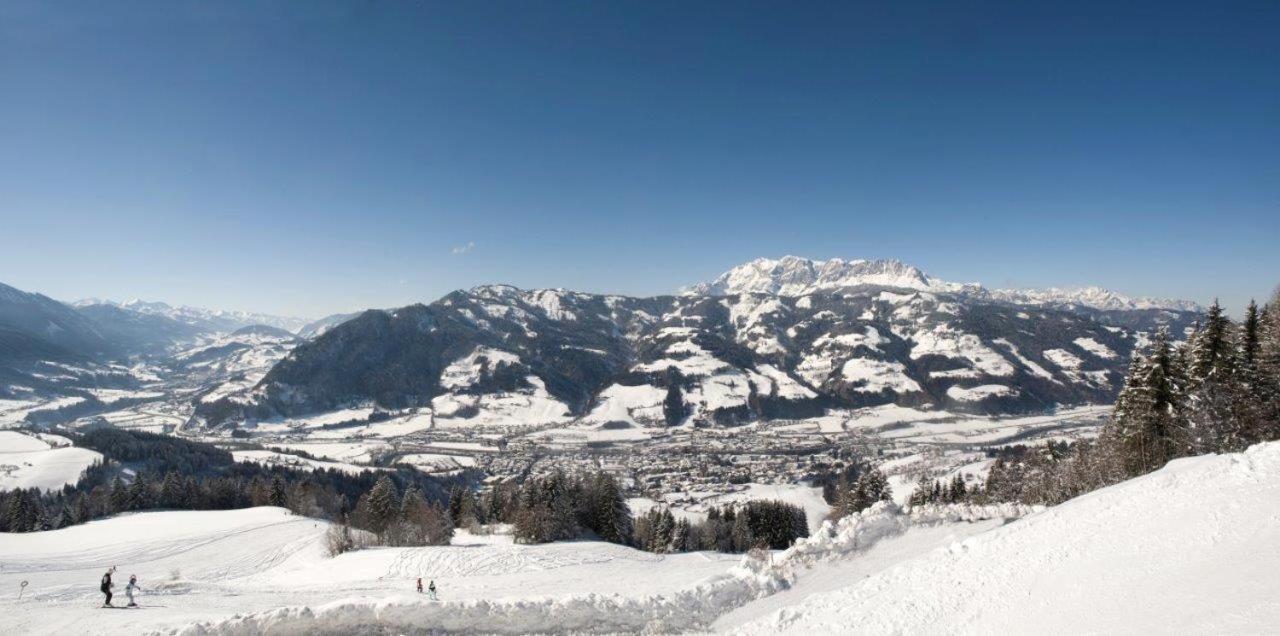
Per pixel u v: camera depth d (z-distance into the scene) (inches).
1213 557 668.1
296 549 3442.4
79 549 3516.2
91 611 1280.8
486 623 989.8
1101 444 2881.4
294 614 939.3
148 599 1525.6
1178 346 2461.9
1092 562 772.6
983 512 1360.7
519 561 2566.4
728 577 1228.5
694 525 4753.9
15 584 2363.4
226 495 5541.3
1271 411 2038.6
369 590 1807.3
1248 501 759.1
